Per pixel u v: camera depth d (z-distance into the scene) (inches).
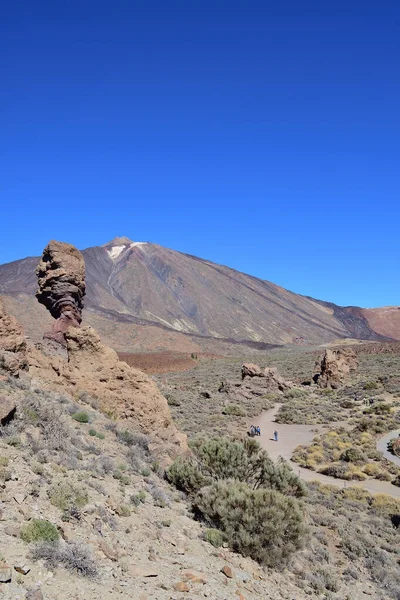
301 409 2470.5
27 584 255.4
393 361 3941.9
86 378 841.5
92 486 456.8
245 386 3016.7
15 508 337.4
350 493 1114.1
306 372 4015.8
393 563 676.1
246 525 481.4
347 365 3503.9
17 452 449.1
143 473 602.2
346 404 2512.3
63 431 579.8
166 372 4650.6
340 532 761.0
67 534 331.0
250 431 1883.6
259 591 393.7
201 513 538.9
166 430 839.7
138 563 346.0
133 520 430.0
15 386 661.3
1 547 280.1
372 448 1606.8
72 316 1560.0
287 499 519.5
